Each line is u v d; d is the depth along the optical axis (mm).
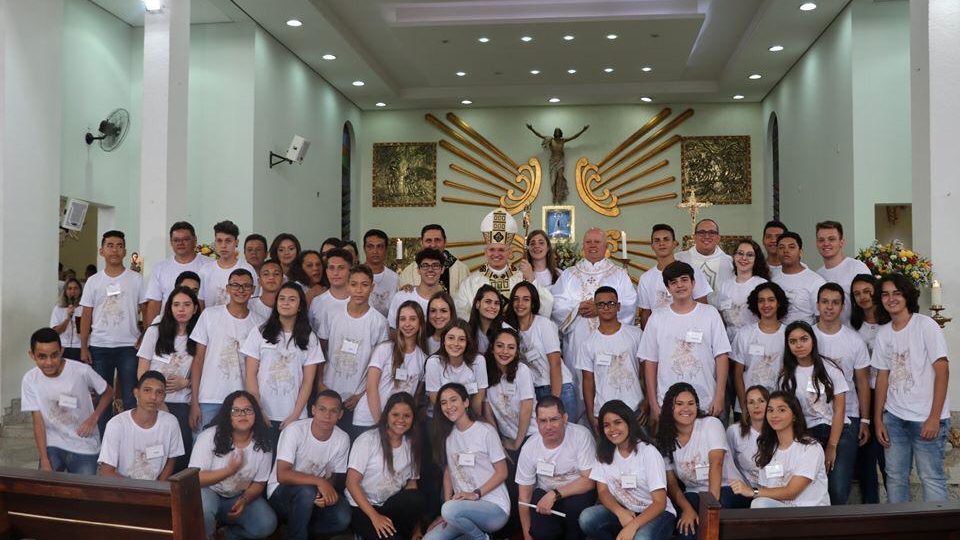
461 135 15102
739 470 4859
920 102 6809
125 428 4855
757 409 4590
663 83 13891
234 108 10469
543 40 11414
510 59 12391
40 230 7418
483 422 4887
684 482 4734
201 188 10508
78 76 9375
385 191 15203
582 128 14953
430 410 5172
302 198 12242
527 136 15008
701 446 4645
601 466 4668
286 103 11578
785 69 12555
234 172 10445
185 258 6160
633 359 5441
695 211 11203
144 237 7648
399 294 5582
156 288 6094
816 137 11117
